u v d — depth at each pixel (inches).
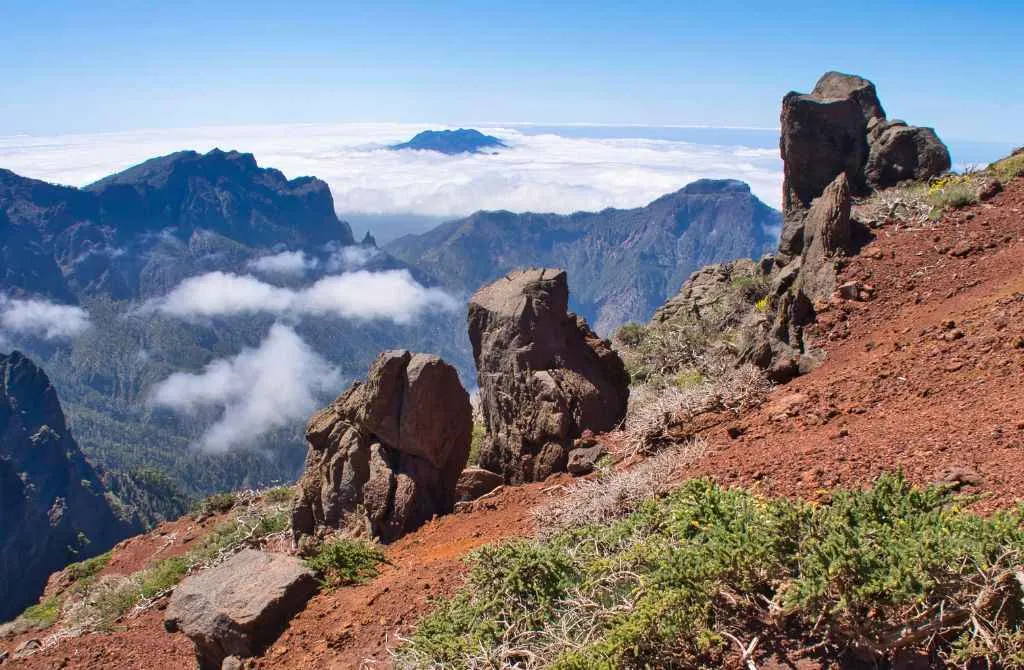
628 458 463.5
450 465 526.3
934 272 599.5
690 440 447.5
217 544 652.7
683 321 970.7
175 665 443.5
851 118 930.1
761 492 333.4
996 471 285.7
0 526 4293.8
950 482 287.7
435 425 507.5
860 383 438.9
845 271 633.0
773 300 688.4
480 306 582.2
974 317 477.1
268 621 394.6
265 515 693.3
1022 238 608.7
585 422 534.3
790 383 499.5
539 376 537.3
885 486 251.1
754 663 221.1
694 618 235.9
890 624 210.4
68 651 502.6
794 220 903.7
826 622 222.8
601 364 586.9
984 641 198.5
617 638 238.1
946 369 417.7
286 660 369.1
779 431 412.8
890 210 731.4
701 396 493.0
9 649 619.2
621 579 285.3
